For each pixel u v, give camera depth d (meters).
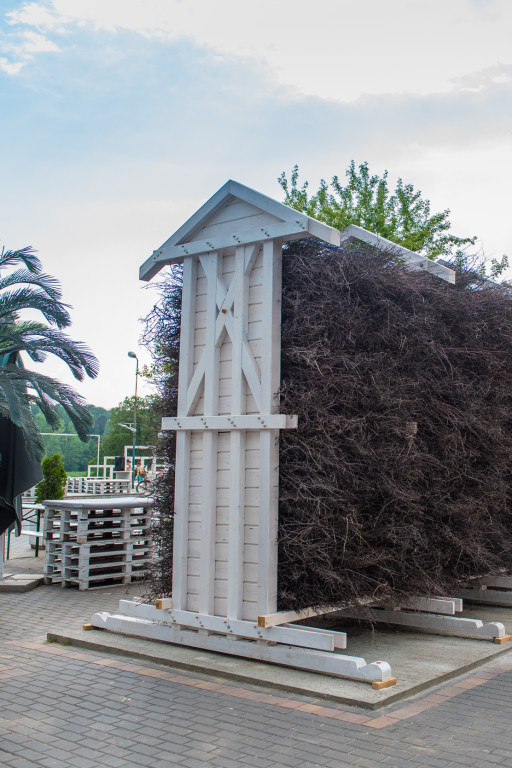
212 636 5.61
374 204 19.61
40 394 9.44
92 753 3.78
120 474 24.55
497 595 7.68
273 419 5.35
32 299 9.62
